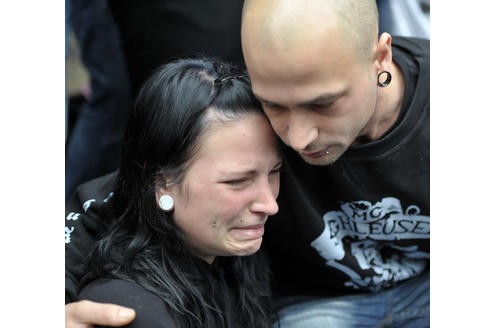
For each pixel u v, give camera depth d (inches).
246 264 89.9
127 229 83.0
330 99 69.4
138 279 78.2
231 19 111.9
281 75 68.1
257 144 76.0
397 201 91.6
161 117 76.9
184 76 77.2
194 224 78.6
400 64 87.7
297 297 105.1
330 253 96.3
